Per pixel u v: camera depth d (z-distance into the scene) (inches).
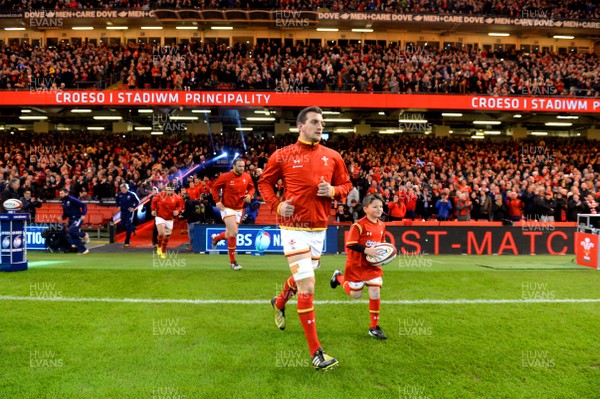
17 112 1126.4
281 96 883.4
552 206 647.8
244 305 242.2
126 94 864.3
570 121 1160.2
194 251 511.8
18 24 1163.3
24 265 334.0
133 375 153.7
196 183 702.5
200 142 973.2
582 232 418.3
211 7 1088.8
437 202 661.9
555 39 1278.3
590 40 1270.9
